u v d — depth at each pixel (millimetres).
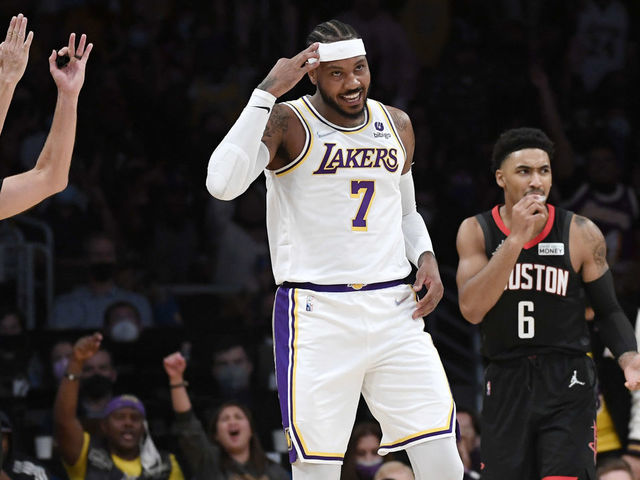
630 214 14047
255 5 16594
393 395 5887
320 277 5801
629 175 15945
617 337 6613
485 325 6664
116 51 15797
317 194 5805
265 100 5613
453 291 13789
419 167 14969
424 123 15289
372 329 5824
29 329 10898
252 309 12688
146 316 12086
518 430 6551
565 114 16344
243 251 13523
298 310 5828
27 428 10047
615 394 8227
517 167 6559
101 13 15945
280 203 5922
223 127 14922
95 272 12062
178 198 13789
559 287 6516
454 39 17203
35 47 15430
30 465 8367
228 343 10789
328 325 5797
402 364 5867
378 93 15758
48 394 10305
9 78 5340
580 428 6477
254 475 9000
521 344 6547
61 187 5449
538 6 17344
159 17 16344
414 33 17234
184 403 9109
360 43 5809
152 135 15031
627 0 17469
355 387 5855
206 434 9414
